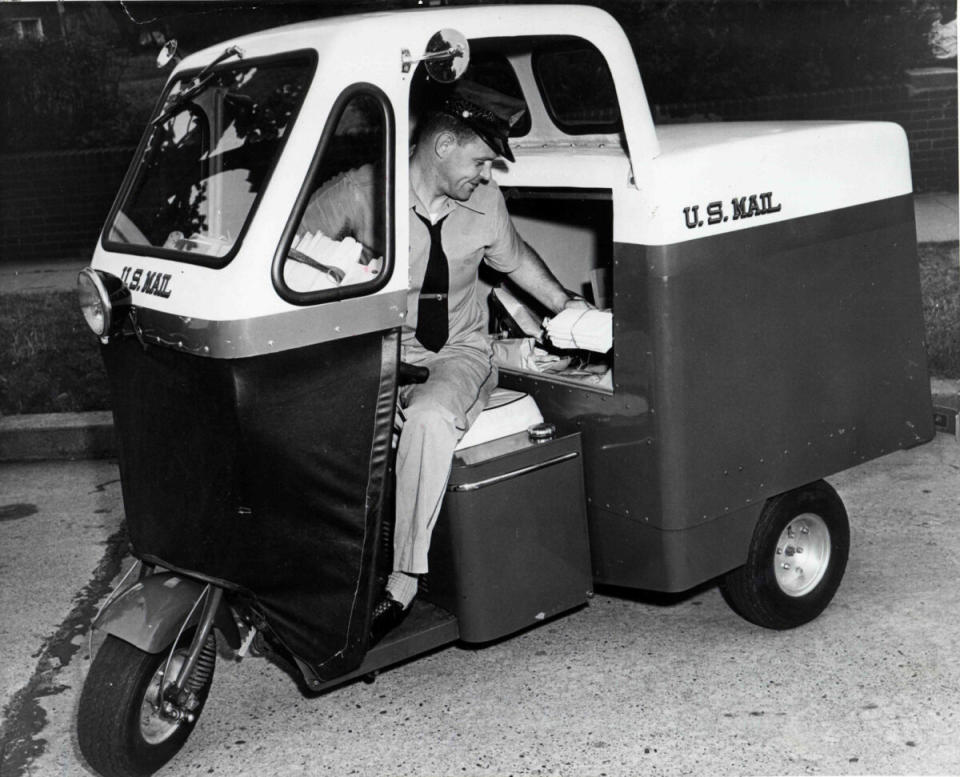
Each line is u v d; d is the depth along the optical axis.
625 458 3.57
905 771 3.17
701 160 3.40
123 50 10.23
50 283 9.00
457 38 3.08
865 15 9.90
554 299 3.94
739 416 3.61
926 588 4.21
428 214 3.63
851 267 3.84
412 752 3.44
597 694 3.67
